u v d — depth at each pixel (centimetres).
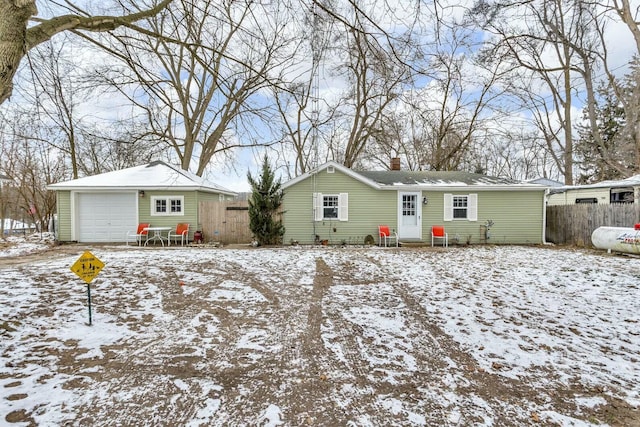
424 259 1052
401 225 1527
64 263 881
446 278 774
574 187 1666
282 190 1495
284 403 291
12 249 1227
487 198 1537
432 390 314
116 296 586
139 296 593
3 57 268
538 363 369
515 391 314
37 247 1301
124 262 924
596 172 2530
